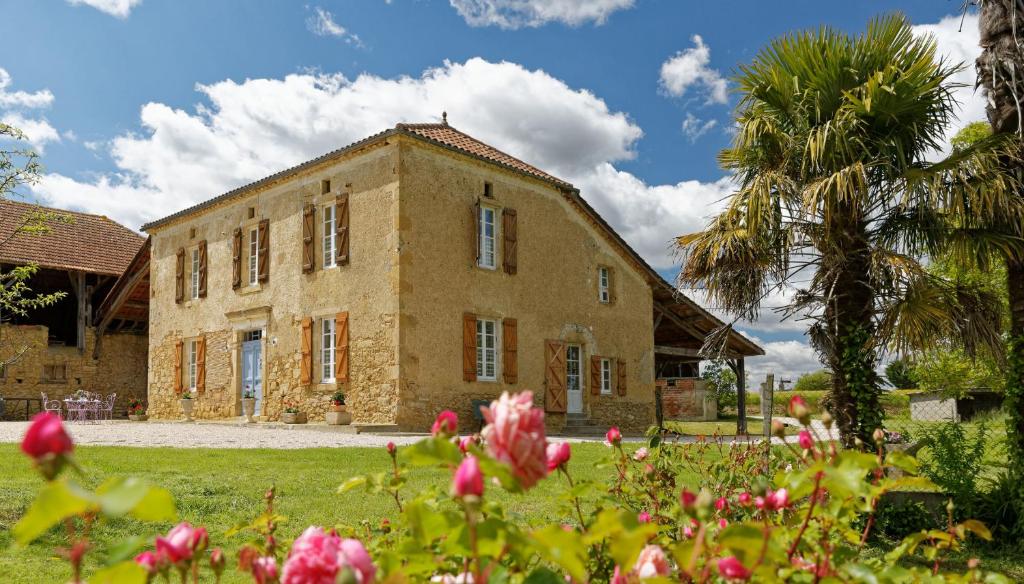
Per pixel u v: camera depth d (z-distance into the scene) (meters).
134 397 25.12
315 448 11.22
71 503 0.99
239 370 18.42
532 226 17.66
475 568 1.29
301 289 16.83
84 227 26.50
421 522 1.47
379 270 15.18
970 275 11.20
